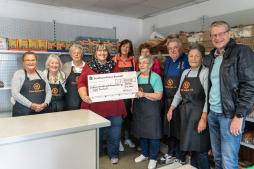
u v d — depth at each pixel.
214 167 2.25
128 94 2.13
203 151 1.92
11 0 3.10
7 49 2.64
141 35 4.54
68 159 1.17
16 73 2.21
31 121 1.26
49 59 2.42
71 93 2.55
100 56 2.16
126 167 2.49
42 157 1.08
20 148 1.02
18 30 3.10
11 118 1.33
